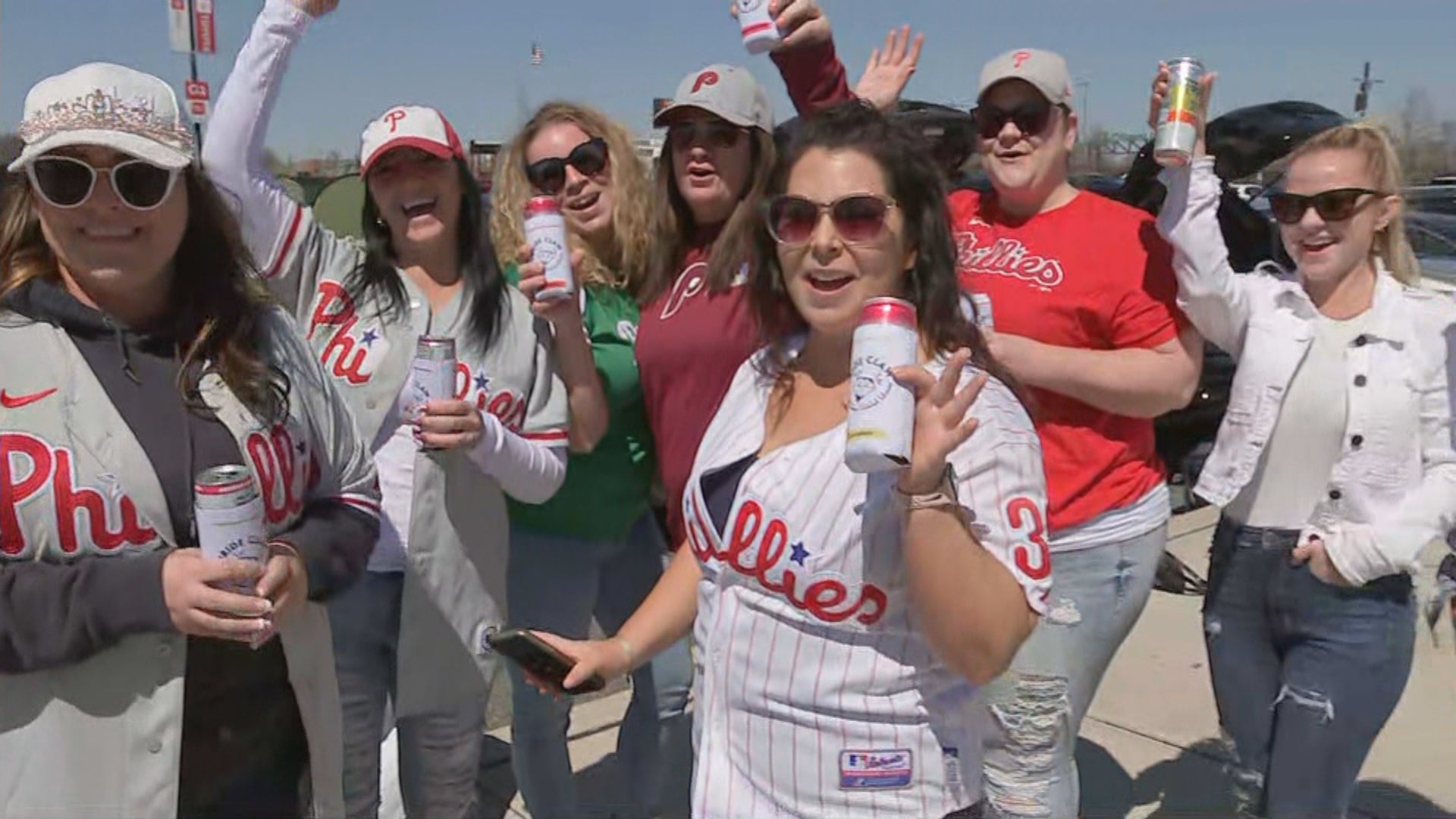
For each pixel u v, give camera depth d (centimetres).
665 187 298
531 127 318
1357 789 339
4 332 169
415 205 261
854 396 154
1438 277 493
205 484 166
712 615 189
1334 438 237
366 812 265
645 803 320
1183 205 245
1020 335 262
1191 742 378
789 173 184
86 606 164
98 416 170
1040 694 254
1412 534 230
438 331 263
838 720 172
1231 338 252
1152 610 489
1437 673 412
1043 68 259
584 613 306
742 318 269
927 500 153
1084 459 260
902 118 200
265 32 249
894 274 181
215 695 186
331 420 206
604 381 292
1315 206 237
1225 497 250
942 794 173
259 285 194
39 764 173
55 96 165
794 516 171
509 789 359
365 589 255
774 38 295
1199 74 246
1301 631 244
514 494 263
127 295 177
